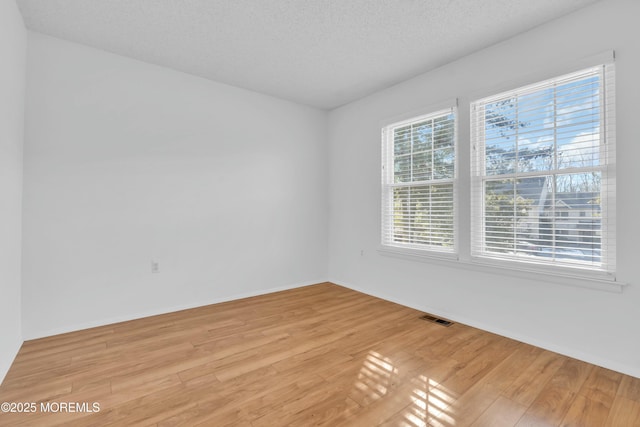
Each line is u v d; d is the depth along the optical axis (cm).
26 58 246
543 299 238
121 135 292
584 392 181
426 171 329
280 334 265
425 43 269
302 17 234
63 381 191
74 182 269
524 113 253
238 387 186
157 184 313
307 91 382
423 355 226
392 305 347
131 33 256
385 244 374
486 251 279
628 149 200
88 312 276
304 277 436
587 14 215
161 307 315
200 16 233
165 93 318
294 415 160
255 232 386
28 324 248
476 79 282
